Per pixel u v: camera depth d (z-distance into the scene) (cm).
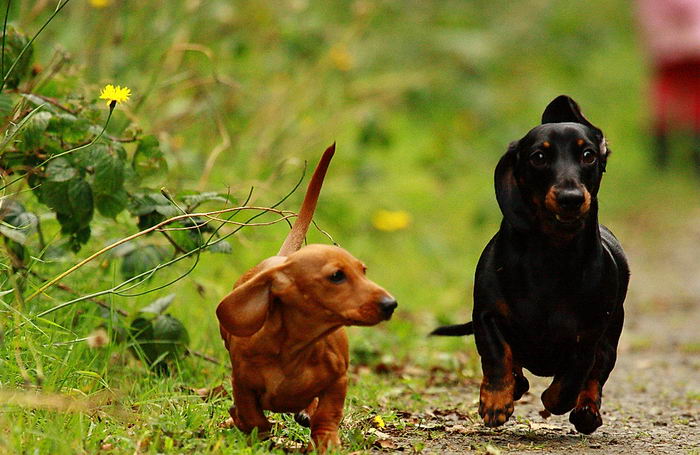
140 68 1351
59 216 894
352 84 1830
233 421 770
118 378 855
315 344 703
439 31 2441
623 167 3062
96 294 835
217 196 927
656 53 3000
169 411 797
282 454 711
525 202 805
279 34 1595
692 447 843
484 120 2573
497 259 813
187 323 1055
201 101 1359
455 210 2169
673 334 1521
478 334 816
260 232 1352
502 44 2970
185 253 920
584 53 3469
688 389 1145
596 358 859
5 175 885
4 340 786
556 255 790
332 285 674
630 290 1883
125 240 829
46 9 1305
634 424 945
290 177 1558
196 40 1466
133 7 1369
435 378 1132
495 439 835
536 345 816
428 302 1577
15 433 670
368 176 1786
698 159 3012
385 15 2300
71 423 721
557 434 873
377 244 1758
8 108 876
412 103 2369
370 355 1169
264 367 704
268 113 1499
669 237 2375
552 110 854
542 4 3297
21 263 881
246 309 683
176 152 1228
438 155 2272
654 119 3033
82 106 934
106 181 872
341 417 732
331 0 1870
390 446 784
